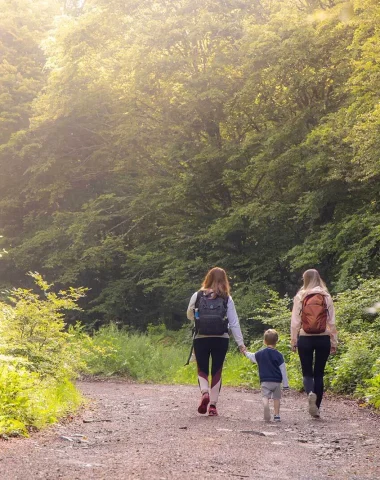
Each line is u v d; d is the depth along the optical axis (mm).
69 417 7836
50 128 32000
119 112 30766
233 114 26266
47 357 9344
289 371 13398
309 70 22938
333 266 23594
